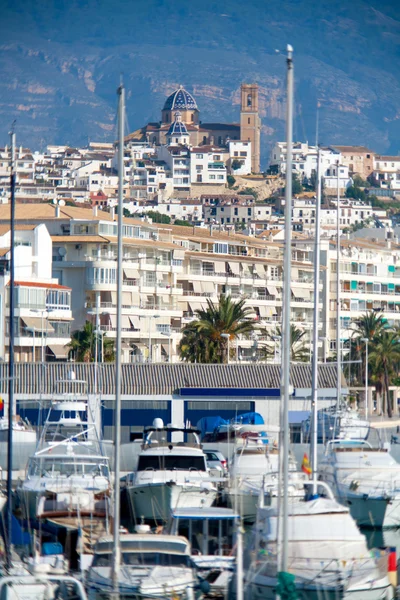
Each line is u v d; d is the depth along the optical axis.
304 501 125.12
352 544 111.38
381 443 184.88
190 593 101.88
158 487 145.50
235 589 103.88
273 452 167.88
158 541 108.56
